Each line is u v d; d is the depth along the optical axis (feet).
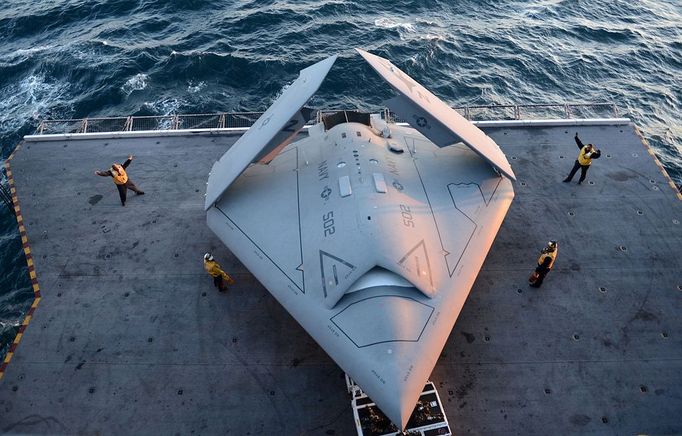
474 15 147.02
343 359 40.37
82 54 126.62
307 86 51.47
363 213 46.32
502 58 127.44
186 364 50.67
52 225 65.26
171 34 134.51
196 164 74.08
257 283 58.23
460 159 59.67
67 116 108.58
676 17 151.02
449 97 113.80
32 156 75.82
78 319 54.65
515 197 67.56
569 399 47.06
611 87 119.65
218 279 55.42
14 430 45.93
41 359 51.11
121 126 84.79
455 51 128.77
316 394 47.96
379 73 49.39
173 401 47.75
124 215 66.54
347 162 52.29
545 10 151.43
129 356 51.34
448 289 44.73
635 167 71.15
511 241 61.98
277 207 52.95
